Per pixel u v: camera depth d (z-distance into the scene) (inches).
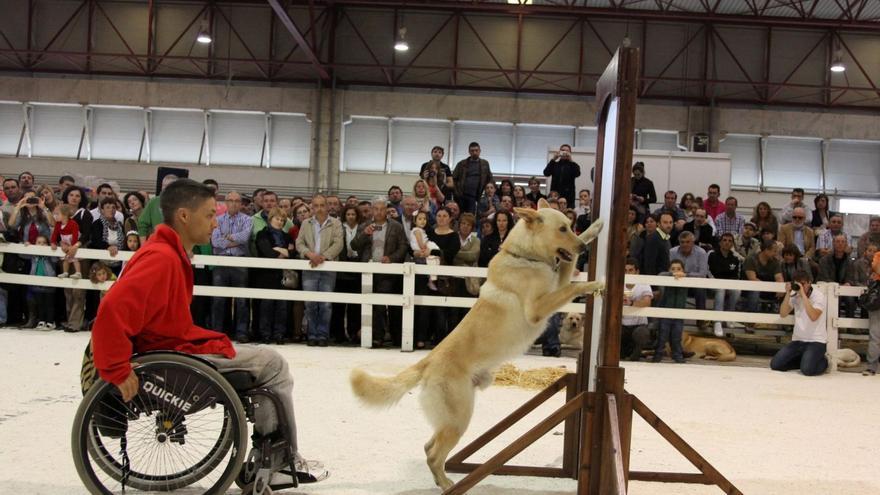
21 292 360.8
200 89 746.8
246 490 119.5
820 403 243.0
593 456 128.4
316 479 135.0
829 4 694.5
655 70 731.4
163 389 115.9
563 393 237.9
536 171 749.9
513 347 143.4
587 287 136.6
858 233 598.2
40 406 189.8
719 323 374.0
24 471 139.4
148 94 748.0
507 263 145.3
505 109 739.4
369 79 746.8
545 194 499.5
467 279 335.3
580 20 727.7
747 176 745.6
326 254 329.1
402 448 167.3
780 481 154.0
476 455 167.0
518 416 155.3
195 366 115.0
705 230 403.5
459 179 449.4
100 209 355.3
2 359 254.8
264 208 346.9
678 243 395.5
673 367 316.2
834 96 725.9
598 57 732.0
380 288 330.6
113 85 748.0
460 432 139.3
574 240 142.9
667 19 709.3
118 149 762.2
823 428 205.3
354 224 356.8
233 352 122.6
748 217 734.5
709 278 345.1
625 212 127.6
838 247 370.3
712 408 227.5
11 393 203.3
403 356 304.0
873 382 294.5
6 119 764.6
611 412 124.1
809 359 306.5
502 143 753.0
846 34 720.3
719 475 128.6
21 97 749.3
